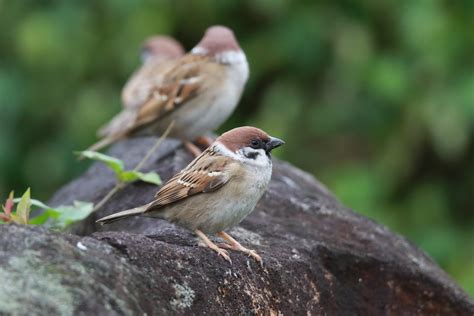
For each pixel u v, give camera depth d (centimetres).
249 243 695
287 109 1357
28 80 1376
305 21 1367
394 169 1314
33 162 1377
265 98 1372
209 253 583
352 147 1363
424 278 743
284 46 1370
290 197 820
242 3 1408
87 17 1382
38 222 684
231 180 662
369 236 785
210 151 682
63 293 450
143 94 1147
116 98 1383
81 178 963
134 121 988
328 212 805
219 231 678
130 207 797
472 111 1260
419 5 1300
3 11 1382
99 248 499
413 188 1340
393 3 1334
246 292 591
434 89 1288
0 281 445
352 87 1336
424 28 1288
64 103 1383
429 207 1310
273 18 1387
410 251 805
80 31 1374
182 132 975
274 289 627
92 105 1366
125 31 1383
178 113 964
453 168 1338
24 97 1368
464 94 1264
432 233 1289
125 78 1391
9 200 647
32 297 442
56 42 1359
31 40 1349
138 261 518
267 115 1361
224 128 1431
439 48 1288
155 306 498
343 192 1302
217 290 565
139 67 1382
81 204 698
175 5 1408
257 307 596
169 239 672
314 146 1370
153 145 1005
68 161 1378
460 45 1290
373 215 1287
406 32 1300
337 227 788
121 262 500
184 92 959
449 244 1275
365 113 1338
